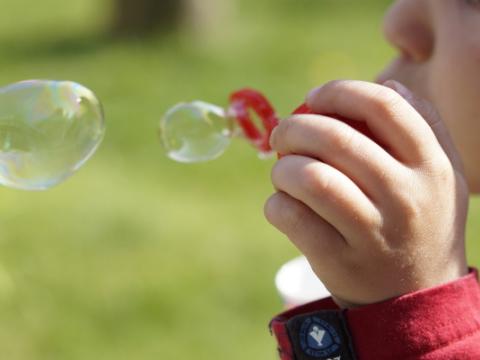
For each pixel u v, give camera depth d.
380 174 0.54
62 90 0.61
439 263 0.55
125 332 1.08
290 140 0.55
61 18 2.79
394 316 0.54
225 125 0.66
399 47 0.64
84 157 0.61
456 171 0.57
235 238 1.29
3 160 0.61
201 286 1.17
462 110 0.62
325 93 0.56
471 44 0.62
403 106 0.55
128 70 2.16
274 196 0.55
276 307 1.12
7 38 2.60
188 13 2.49
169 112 0.67
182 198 1.43
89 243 1.27
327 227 0.54
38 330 1.08
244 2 2.87
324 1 2.84
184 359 1.03
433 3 0.63
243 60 2.22
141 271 1.20
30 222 1.32
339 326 0.55
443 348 0.54
